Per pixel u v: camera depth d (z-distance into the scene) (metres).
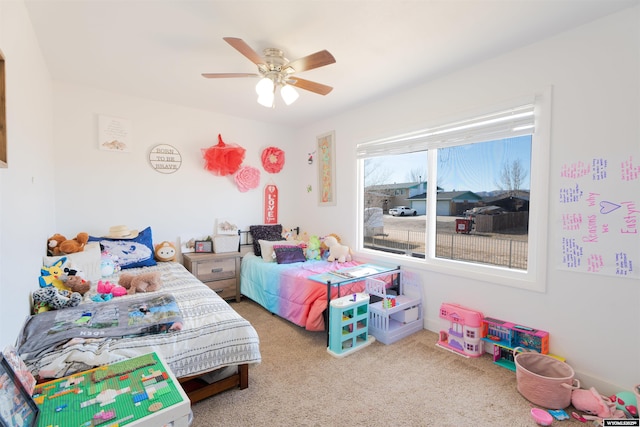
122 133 3.12
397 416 1.67
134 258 2.93
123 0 1.61
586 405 1.67
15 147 1.44
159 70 2.52
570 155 1.95
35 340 1.43
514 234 2.34
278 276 3.11
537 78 2.08
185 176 3.55
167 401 0.99
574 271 1.94
